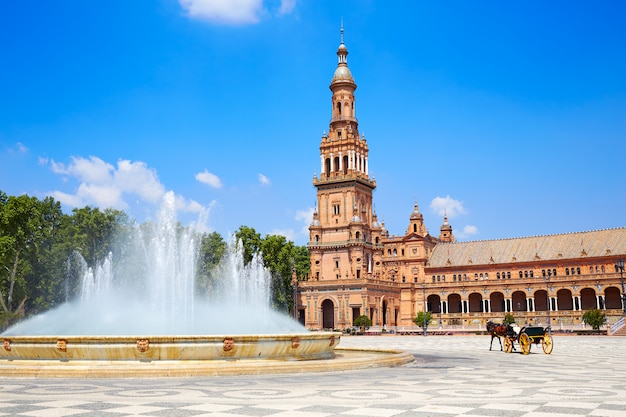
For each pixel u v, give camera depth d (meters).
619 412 15.91
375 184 154.25
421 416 15.30
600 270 139.00
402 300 155.38
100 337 27.77
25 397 19.16
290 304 134.25
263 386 22.22
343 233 146.00
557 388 21.62
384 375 26.98
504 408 16.64
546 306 146.62
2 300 86.81
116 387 22.00
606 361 37.47
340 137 152.00
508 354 46.00
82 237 93.56
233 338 28.53
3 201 95.31
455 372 28.88
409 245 165.50
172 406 17.05
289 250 133.62
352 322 136.75
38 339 28.80
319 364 28.61
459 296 159.25
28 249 91.19
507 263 151.25
